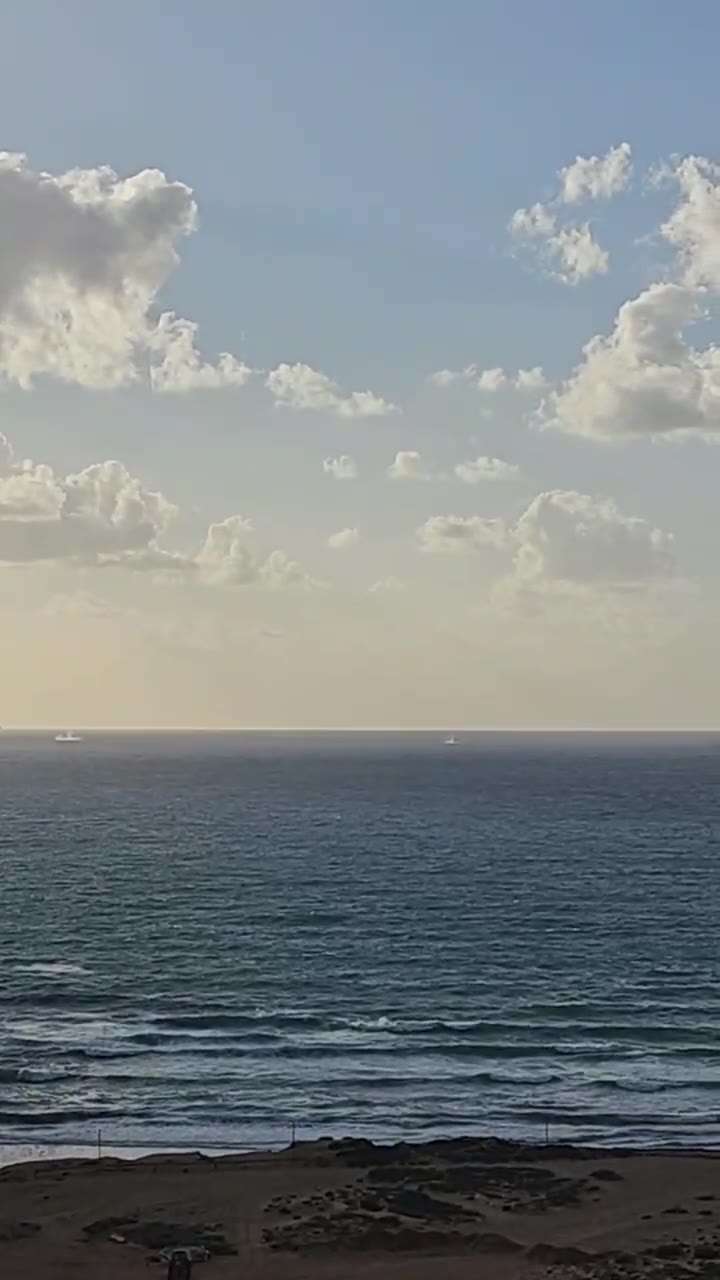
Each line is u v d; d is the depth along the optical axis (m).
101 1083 67.94
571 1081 69.25
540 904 121.12
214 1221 48.12
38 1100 65.19
